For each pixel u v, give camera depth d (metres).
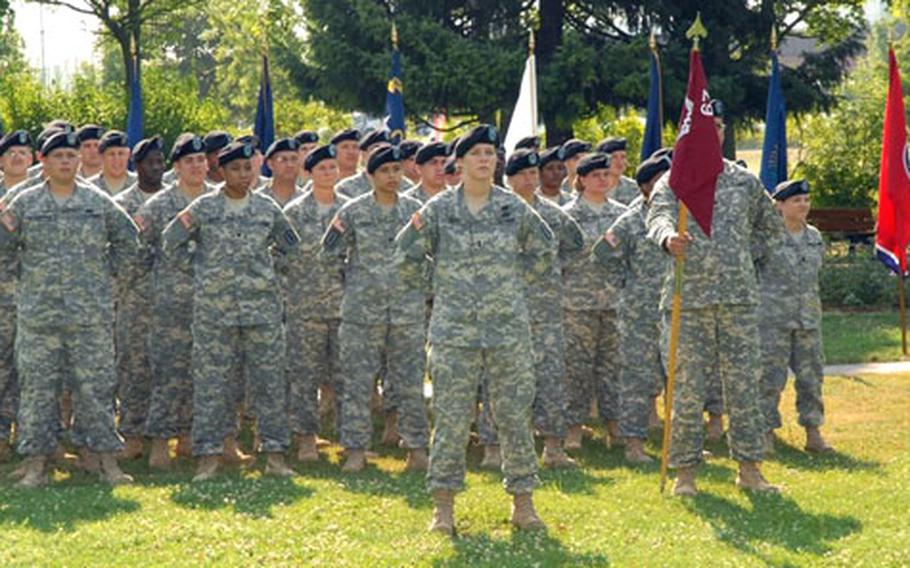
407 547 7.07
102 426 8.84
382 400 11.45
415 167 11.50
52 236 8.69
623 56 23.91
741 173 8.23
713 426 10.35
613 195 11.21
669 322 8.37
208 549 7.01
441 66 23.98
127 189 10.27
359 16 24.84
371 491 8.45
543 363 9.41
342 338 9.41
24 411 8.73
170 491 8.41
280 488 8.52
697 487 8.43
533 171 9.09
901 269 13.86
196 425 8.99
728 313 8.14
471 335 7.32
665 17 24.81
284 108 40.78
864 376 13.25
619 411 9.78
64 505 7.98
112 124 26.53
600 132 30.12
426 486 8.13
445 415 7.38
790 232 9.88
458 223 7.37
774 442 10.15
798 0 26.48
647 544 7.11
